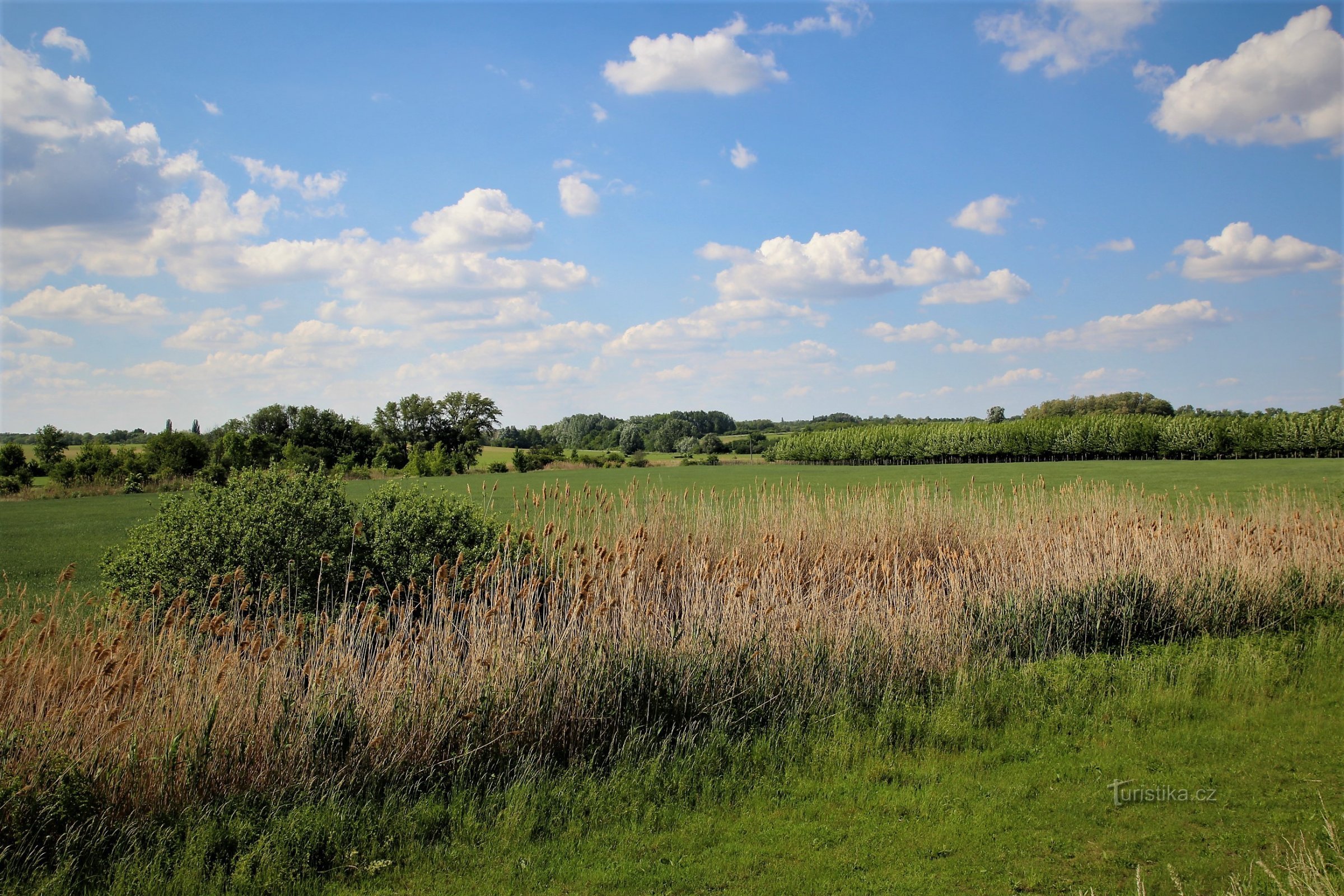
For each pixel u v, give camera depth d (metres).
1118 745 6.41
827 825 5.12
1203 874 4.45
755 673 7.11
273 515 7.85
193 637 6.64
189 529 7.71
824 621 8.17
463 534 8.46
